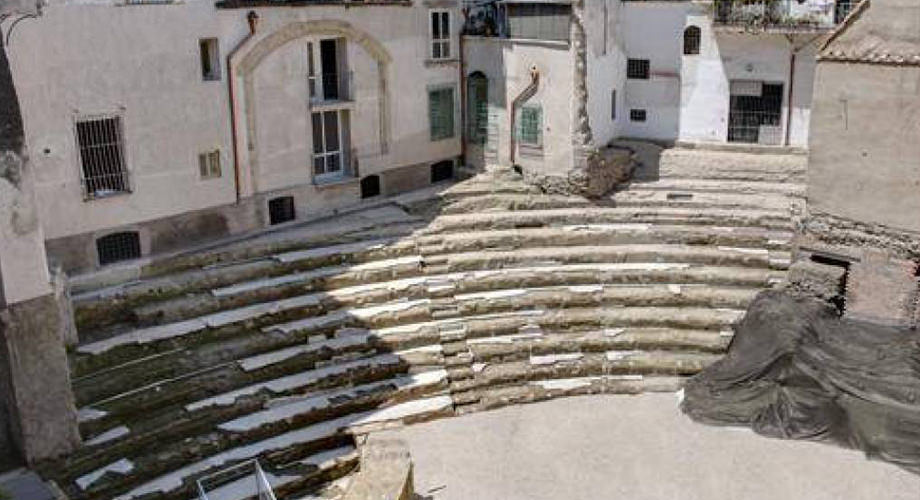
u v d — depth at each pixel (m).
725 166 32.22
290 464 21.02
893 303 25.03
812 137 25.69
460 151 33.53
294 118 28.56
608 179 31.28
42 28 22.72
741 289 26.48
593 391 24.03
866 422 21.39
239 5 26.34
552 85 30.41
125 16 24.12
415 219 29.59
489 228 29.23
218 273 25.33
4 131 18.17
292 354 23.36
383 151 31.16
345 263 26.92
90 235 24.78
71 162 24.00
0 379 19.39
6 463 19.52
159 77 25.12
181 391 21.59
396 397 23.05
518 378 24.08
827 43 24.92
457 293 26.30
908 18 23.58
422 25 31.25
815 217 26.12
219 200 27.25
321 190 29.81
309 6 27.94
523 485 20.34
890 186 24.59
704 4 32.06
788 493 19.86
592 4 29.84
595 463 21.12
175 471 20.11
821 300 25.38
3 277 18.50
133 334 23.11
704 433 22.20
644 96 33.88
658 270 27.02
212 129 26.61
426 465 21.05
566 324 25.50
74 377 21.50
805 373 22.34
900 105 24.06
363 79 30.02
